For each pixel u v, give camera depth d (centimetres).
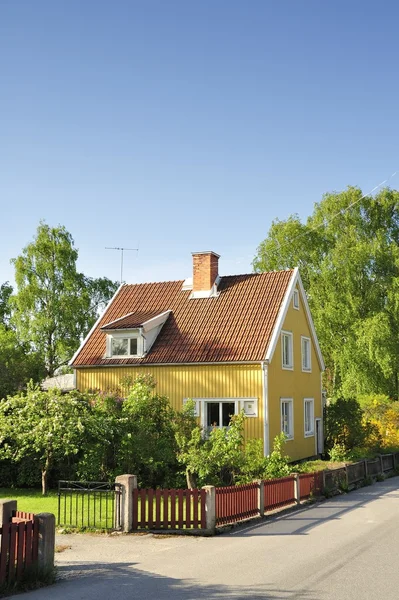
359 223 4744
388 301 4481
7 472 2241
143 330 2900
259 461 2080
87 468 2070
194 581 1020
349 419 3284
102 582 1025
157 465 2005
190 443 1936
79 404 2091
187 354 2816
